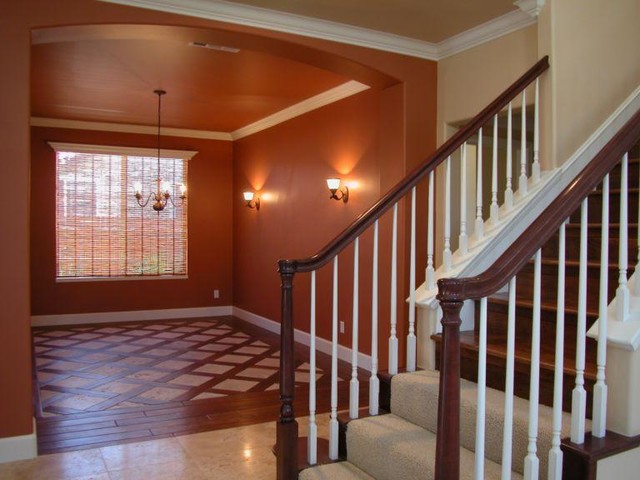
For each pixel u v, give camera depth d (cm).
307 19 395
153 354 599
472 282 170
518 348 258
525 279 301
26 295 325
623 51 380
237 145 839
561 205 186
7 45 320
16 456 324
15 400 324
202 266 847
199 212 844
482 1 365
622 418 201
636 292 214
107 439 359
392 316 289
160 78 539
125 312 806
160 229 826
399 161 449
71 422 390
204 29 371
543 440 201
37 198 759
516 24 391
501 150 528
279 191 703
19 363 324
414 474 226
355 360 278
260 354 600
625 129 206
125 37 377
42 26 330
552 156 346
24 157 322
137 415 405
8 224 320
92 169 789
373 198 520
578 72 356
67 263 780
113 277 802
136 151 797
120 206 803
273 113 693
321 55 418
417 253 444
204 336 696
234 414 409
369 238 518
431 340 294
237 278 843
